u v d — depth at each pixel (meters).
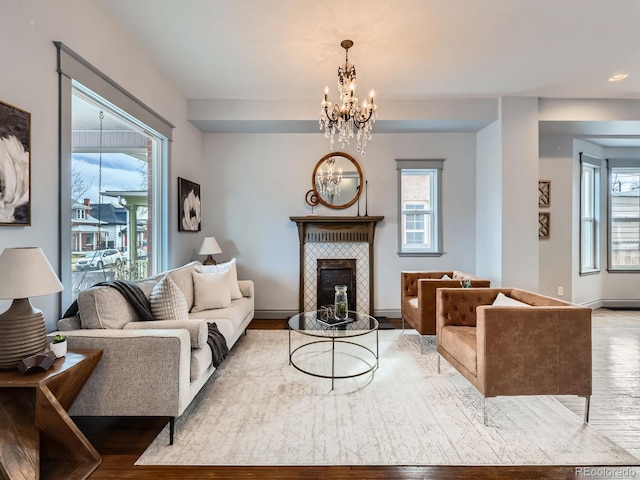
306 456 1.73
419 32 2.66
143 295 2.40
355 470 1.64
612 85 3.66
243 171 4.56
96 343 1.82
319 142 4.56
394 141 4.57
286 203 4.58
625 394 2.41
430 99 4.01
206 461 1.70
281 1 2.28
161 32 2.66
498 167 4.03
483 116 4.02
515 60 3.11
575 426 2.00
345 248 4.55
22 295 1.45
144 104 2.97
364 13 2.42
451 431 1.94
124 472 1.62
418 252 4.59
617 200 5.25
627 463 1.68
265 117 4.01
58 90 2.03
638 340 3.60
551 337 2.00
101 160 2.72
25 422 1.45
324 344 3.48
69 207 2.11
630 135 4.71
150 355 1.82
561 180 4.74
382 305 4.59
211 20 2.50
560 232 4.75
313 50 2.92
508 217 3.98
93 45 2.32
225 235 4.58
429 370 2.80
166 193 3.50
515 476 1.60
